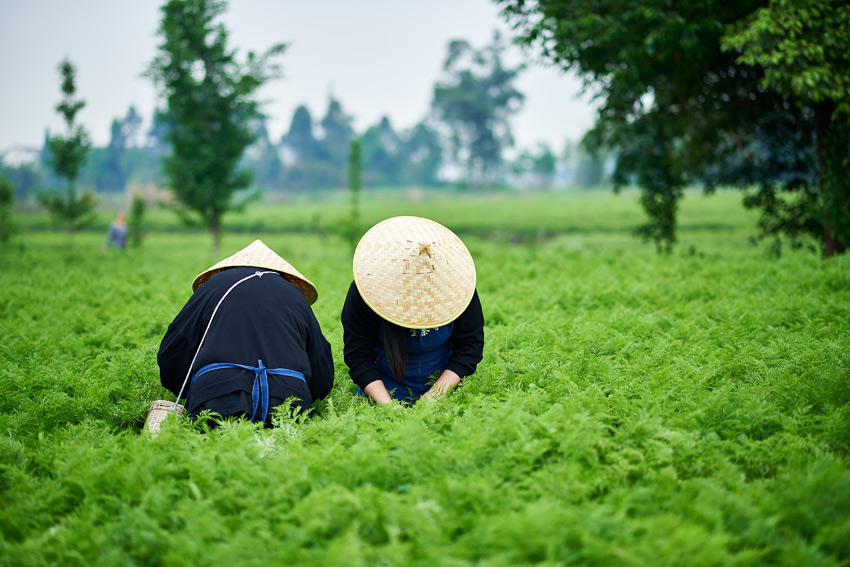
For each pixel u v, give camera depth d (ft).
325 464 11.82
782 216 53.62
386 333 15.87
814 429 13.74
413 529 9.82
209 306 15.89
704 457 12.37
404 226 16.25
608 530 9.66
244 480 11.54
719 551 9.04
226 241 139.85
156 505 10.93
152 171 586.04
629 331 22.30
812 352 18.16
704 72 46.60
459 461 11.87
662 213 55.01
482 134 505.66
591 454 12.17
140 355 20.98
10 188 92.02
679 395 15.51
